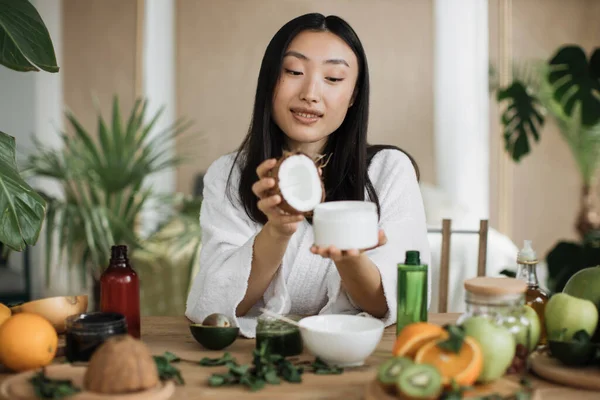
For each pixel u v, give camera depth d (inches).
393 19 217.3
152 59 198.2
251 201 57.7
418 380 33.9
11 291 154.9
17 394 36.2
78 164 127.4
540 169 215.0
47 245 124.6
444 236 73.1
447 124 193.3
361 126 57.3
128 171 126.9
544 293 47.2
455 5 190.4
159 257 136.9
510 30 208.8
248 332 50.1
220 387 38.4
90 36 205.8
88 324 41.5
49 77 190.9
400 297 46.0
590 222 192.1
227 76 219.3
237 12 218.2
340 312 55.0
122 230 127.6
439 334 37.9
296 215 43.9
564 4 212.2
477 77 191.2
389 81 218.5
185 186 219.0
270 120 56.7
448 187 194.2
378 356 44.4
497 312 40.1
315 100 52.7
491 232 144.9
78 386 37.5
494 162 210.5
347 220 40.3
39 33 55.8
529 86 189.3
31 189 52.6
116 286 47.3
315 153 58.5
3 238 50.9
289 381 39.2
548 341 42.5
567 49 102.8
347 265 48.9
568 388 38.6
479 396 34.9
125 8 205.2
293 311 57.4
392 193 58.1
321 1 217.6
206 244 58.0
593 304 43.2
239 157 59.9
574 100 102.9
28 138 186.4
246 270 50.9
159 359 39.7
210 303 52.0
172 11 207.6
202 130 219.8
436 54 204.8
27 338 40.3
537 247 216.5
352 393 37.3
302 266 56.1
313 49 52.6
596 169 191.5
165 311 137.2
